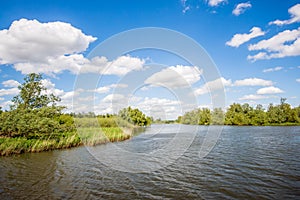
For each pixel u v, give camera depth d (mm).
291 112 74562
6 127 22328
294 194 9562
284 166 14406
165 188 10422
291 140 28672
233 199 9094
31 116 24469
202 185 10781
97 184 11102
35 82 35344
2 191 10195
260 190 10062
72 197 9422
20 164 15773
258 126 68312
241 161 16031
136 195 9578
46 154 19828
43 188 10570
